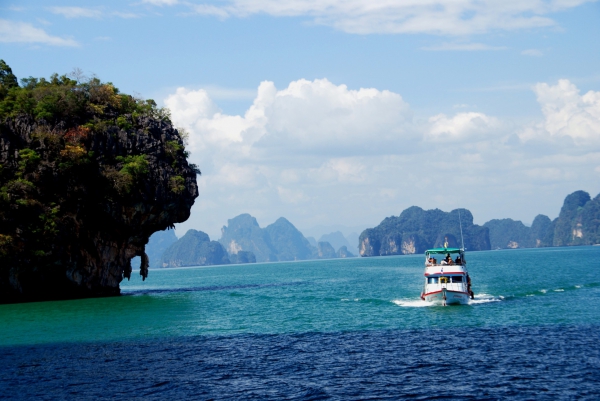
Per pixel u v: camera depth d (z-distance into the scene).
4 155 72.31
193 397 28.39
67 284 75.75
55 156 74.06
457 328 43.66
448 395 27.66
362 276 125.69
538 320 46.06
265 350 38.19
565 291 67.19
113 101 84.50
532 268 121.44
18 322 53.25
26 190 71.06
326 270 181.50
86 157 75.19
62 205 74.44
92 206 76.44
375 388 29.05
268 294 79.00
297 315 54.19
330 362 34.38
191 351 38.31
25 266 70.00
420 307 56.00
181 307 62.94
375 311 54.62
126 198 77.06
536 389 28.05
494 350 35.84
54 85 82.38
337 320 50.00
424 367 32.50
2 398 28.86
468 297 55.22
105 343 41.88
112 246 79.94
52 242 71.31
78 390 29.89
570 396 26.94
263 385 30.06
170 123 89.19
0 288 69.06
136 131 82.12
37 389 30.20
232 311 58.47
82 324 51.09
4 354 38.88
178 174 83.56
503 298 61.19
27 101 77.62
